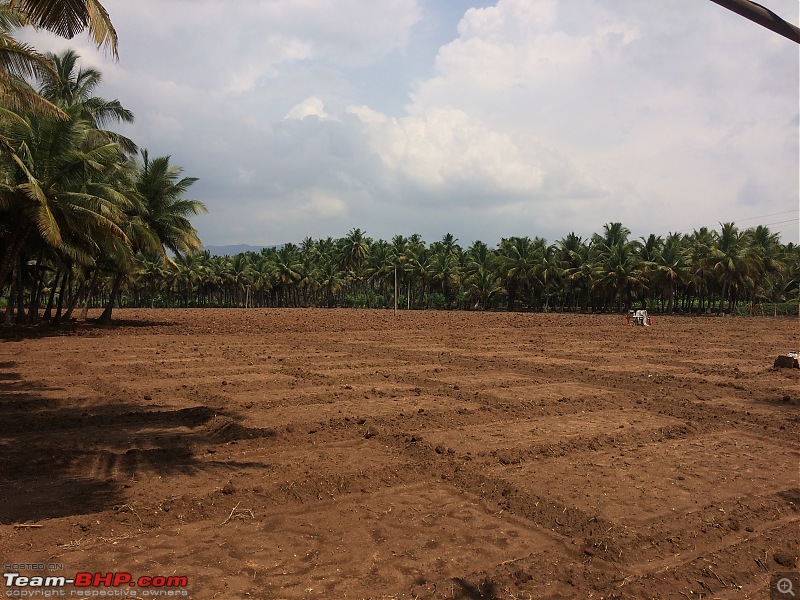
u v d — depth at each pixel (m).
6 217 22.47
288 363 16.41
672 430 9.23
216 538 5.12
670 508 5.88
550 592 4.28
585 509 5.78
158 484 6.36
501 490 6.32
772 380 14.61
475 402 11.17
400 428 8.99
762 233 62.94
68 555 4.72
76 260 26.17
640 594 4.28
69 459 7.08
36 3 8.41
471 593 4.24
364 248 83.69
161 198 30.52
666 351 21.30
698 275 60.38
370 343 22.97
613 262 61.44
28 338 22.20
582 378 14.41
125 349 19.23
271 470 6.85
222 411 9.96
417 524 5.50
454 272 76.44
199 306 89.44
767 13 3.67
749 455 7.92
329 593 4.21
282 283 85.88
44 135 20.77
